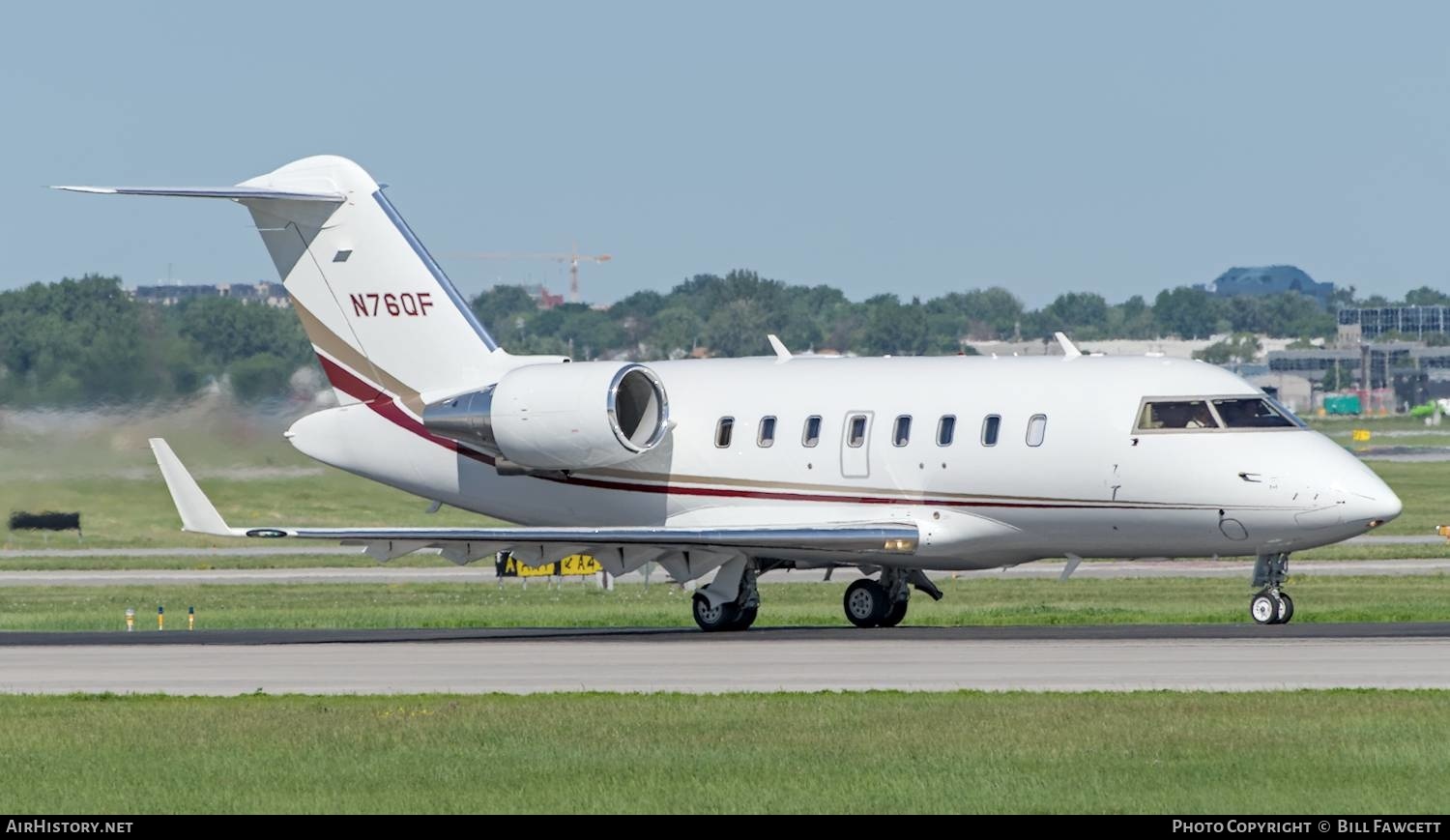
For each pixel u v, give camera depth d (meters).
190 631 140.12
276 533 122.75
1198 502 120.38
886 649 111.62
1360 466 119.38
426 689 95.38
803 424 132.75
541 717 83.44
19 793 69.75
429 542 125.62
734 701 87.19
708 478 135.50
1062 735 76.81
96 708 89.50
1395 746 73.56
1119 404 123.06
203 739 80.00
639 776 70.38
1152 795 66.00
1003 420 125.94
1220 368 124.38
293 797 68.06
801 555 131.12
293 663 109.81
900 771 70.38
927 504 128.12
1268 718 79.69
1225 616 139.12
